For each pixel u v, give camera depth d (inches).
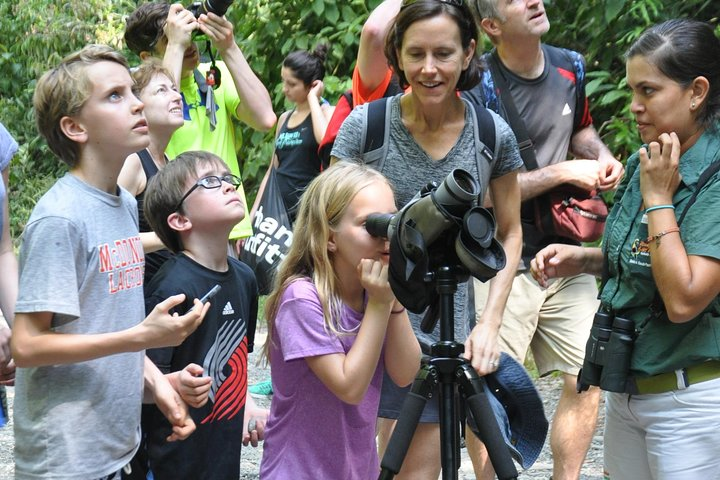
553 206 184.7
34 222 123.0
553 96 189.0
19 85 675.4
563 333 188.7
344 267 132.8
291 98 287.6
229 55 216.5
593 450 237.5
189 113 208.8
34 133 655.8
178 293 142.9
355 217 130.6
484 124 153.0
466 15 147.9
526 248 187.8
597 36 363.3
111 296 127.3
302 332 129.6
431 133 151.5
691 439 130.2
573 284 188.2
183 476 142.5
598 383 136.7
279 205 247.6
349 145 152.5
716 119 128.6
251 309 156.6
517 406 150.0
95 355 120.0
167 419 140.1
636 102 131.3
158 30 209.9
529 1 181.0
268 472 136.1
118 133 127.4
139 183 172.4
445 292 110.4
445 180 107.0
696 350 127.4
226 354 147.6
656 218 126.0
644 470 138.9
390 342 136.0
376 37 183.2
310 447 133.2
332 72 468.8
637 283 130.7
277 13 482.3
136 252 132.3
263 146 480.1
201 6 212.7
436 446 151.8
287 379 134.2
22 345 120.8
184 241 149.1
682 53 127.1
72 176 128.6
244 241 247.0
